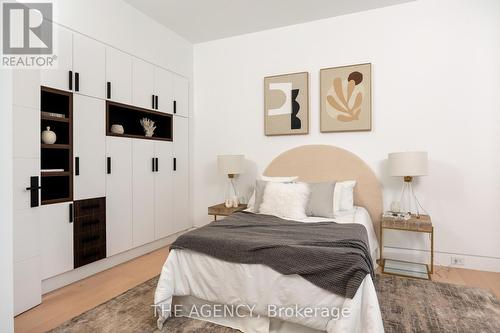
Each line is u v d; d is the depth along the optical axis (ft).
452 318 6.59
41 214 7.77
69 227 8.49
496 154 9.41
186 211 13.78
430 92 10.13
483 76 9.51
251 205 11.36
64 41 8.33
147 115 12.32
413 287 8.26
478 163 9.61
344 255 5.44
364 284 5.29
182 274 6.68
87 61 9.02
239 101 13.24
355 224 8.02
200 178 14.16
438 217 10.11
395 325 6.32
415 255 10.34
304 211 9.28
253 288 5.94
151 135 11.80
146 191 11.41
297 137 12.14
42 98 8.60
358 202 10.94
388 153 10.69
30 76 7.23
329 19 11.51
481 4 9.52
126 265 10.28
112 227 9.92
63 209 8.32
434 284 8.45
